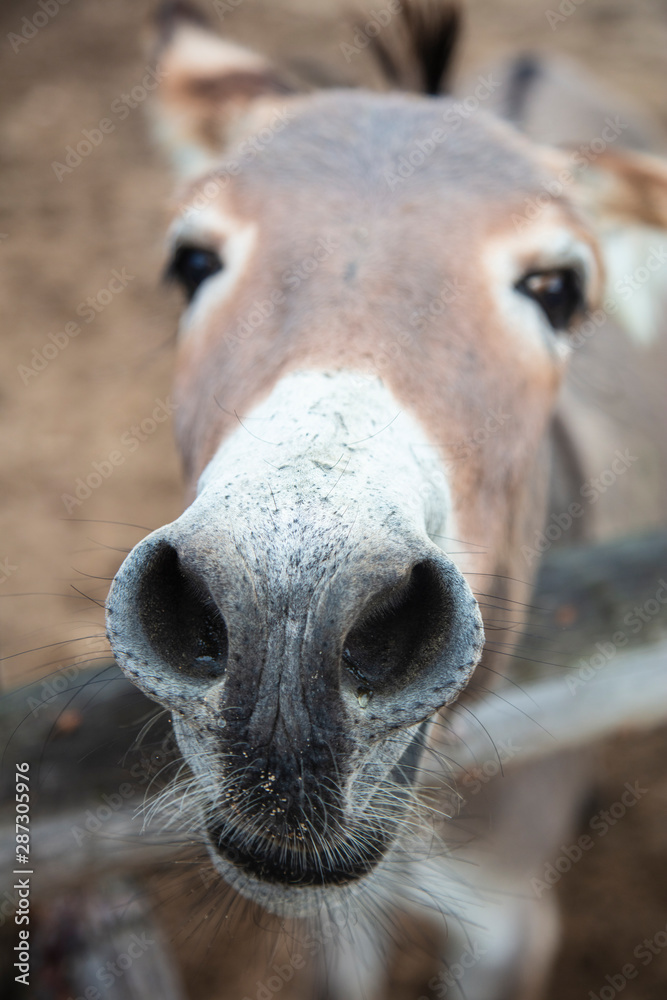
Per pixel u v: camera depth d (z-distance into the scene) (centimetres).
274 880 124
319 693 110
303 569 111
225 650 118
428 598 115
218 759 114
